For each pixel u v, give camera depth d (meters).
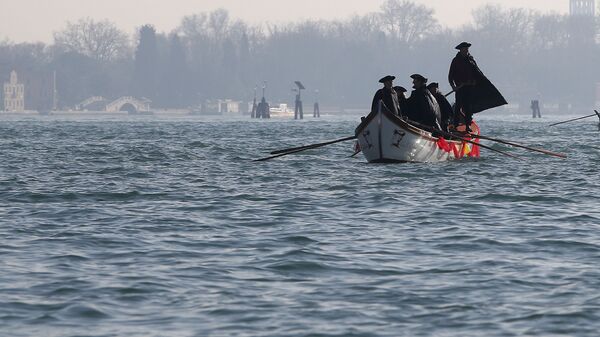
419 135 111.62
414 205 76.31
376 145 112.31
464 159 121.25
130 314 42.25
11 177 101.75
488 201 78.62
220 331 39.91
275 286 47.19
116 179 100.44
